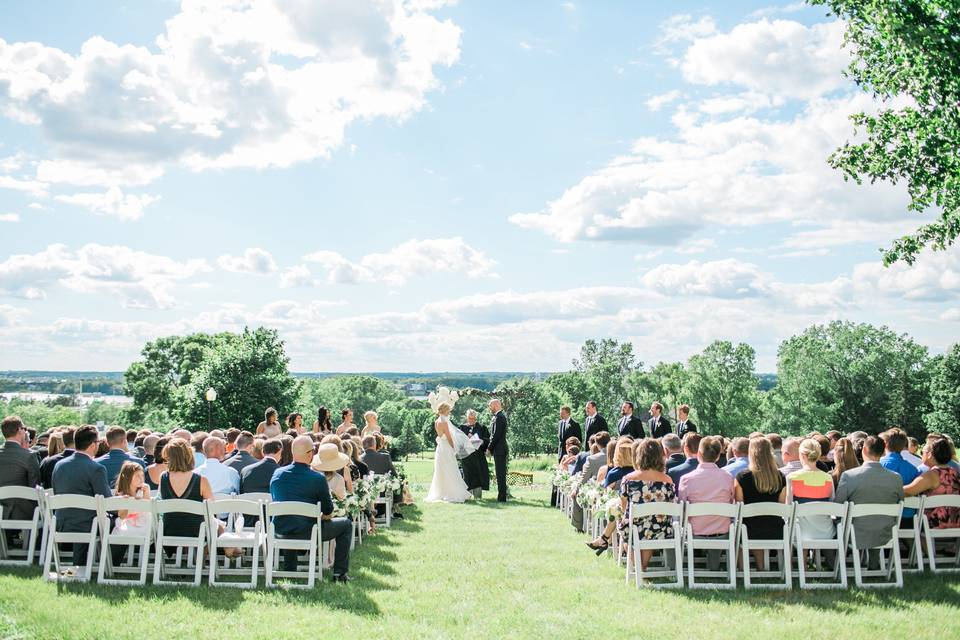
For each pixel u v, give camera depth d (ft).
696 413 238.27
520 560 30.17
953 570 26.11
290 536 25.29
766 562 26.11
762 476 25.25
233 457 32.60
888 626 19.75
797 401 232.32
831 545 24.36
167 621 19.90
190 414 137.08
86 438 25.67
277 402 138.31
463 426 59.93
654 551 30.42
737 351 243.40
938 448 26.48
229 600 22.29
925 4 36.83
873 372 232.32
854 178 44.50
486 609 22.16
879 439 25.20
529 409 229.86
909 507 25.73
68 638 18.17
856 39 43.14
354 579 26.09
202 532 24.20
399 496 44.57
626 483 27.09
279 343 144.25
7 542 28.63
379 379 385.09
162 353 191.42
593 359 260.21
